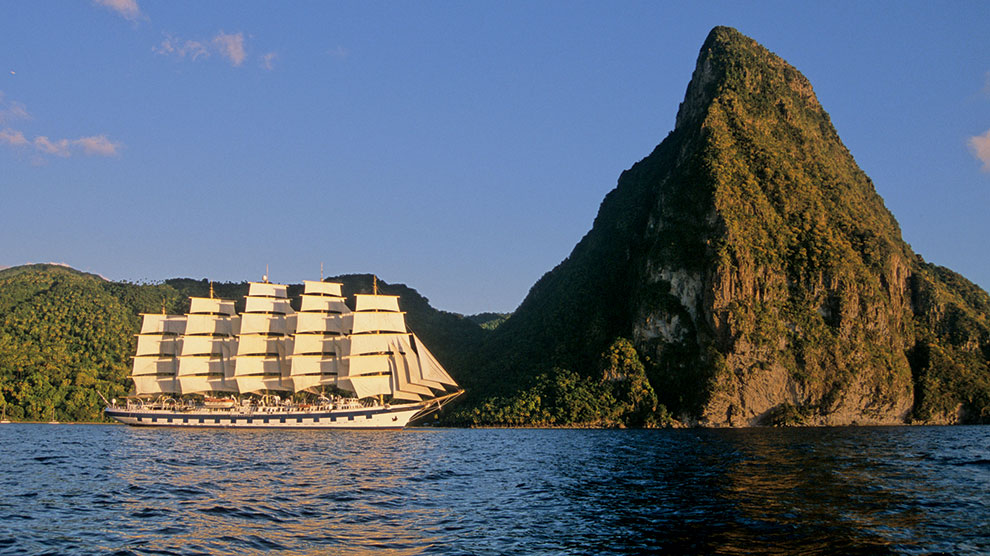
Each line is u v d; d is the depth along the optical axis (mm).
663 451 88312
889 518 40312
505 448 95312
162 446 91312
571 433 139000
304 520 40688
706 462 72500
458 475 63094
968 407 169625
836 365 169875
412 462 74125
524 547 34438
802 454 79875
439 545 34875
